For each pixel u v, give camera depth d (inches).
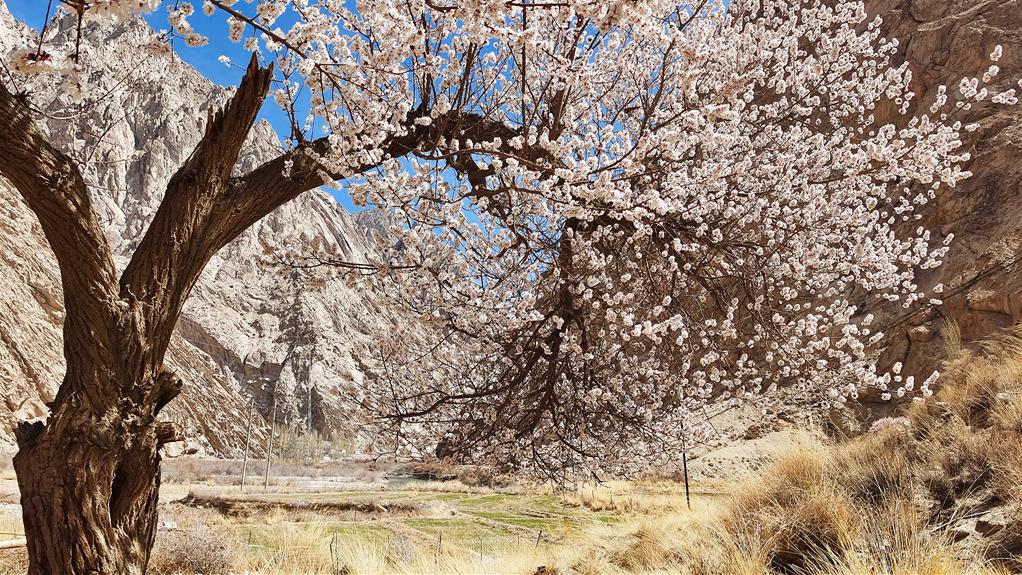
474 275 225.3
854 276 281.3
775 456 262.4
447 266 217.6
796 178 243.8
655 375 242.5
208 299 4033.0
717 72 247.3
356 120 145.8
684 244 215.9
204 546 313.3
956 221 986.7
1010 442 189.8
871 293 1036.5
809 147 265.3
